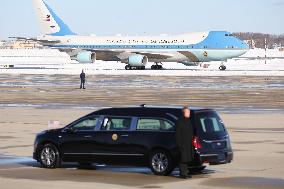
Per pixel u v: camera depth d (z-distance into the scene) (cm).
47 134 5672
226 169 5484
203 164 5206
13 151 6700
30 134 8200
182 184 4731
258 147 6888
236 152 6512
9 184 4703
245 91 16788
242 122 9556
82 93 16525
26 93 16712
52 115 10744
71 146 5538
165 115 5244
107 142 5381
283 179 4903
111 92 16762
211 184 4712
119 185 4691
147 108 5381
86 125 5578
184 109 5022
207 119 5216
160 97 14712
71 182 4828
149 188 4556
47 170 5506
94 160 5456
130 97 14825
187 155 4991
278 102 13438
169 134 5153
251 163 5794
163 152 5150
